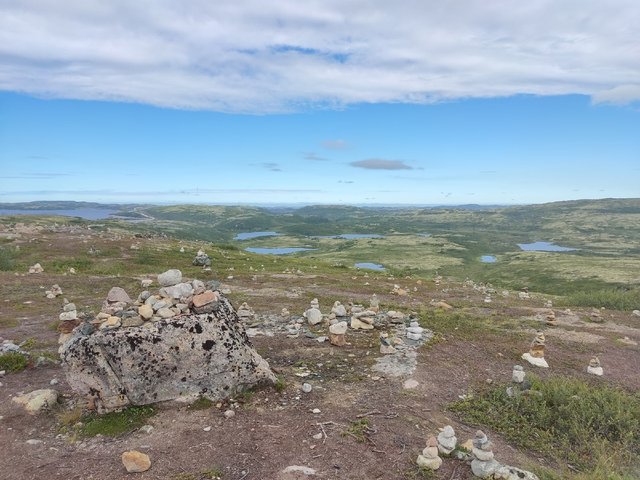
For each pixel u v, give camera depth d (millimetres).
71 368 9852
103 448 8617
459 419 11062
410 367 13969
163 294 11633
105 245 48781
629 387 14383
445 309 25578
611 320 24281
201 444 8766
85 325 10461
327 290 31375
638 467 9523
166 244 55781
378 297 29234
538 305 28703
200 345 10531
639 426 11367
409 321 20141
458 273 142000
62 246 46406
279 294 28484
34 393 10492
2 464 7992
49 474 7699
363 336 17453
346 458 8383
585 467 9414
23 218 137250
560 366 16000
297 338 16891
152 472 7812
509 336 19469
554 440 10516
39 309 21172
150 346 10148
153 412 9914
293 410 10344
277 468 7980
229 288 30391
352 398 11266
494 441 10125
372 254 192125
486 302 28781
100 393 9820
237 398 10719
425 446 9094
